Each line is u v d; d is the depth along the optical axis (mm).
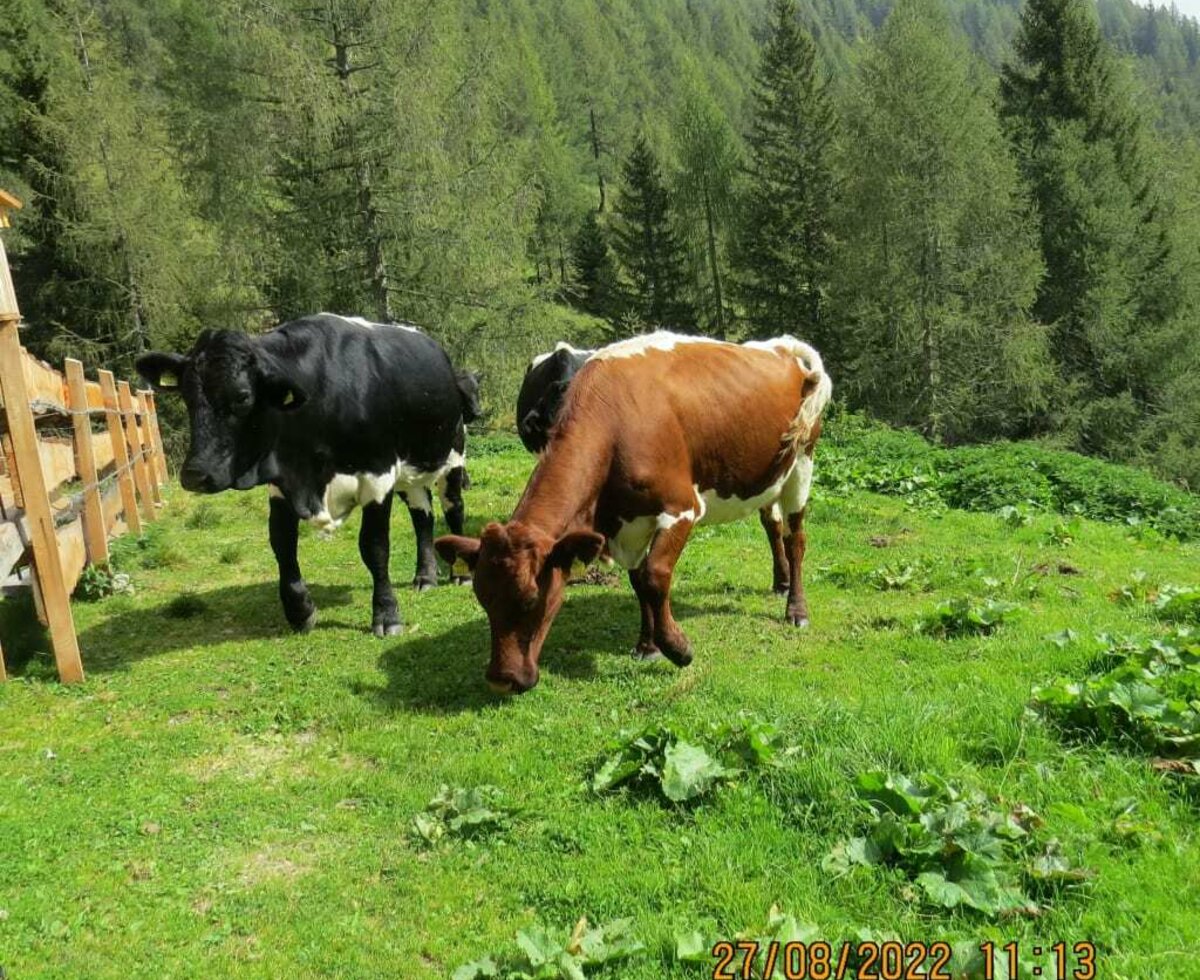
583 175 93312
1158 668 4949
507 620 4723
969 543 9367
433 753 4855
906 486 12117
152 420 13289
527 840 3986
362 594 7820
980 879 3369
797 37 35812
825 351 33969
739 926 3311
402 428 6973
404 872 3836
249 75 20078
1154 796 3924
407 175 20422
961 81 28984
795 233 34969
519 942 3215
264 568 8773
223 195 20516
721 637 6398
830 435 16609
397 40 20047
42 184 24031
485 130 21297
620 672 5781
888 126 27750
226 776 4734
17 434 5695
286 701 5559
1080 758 4234
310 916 3570
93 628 7043
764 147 37062
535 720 5160
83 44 26406
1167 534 10602
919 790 3891
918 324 28016
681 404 5562
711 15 161625
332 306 21719
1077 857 3498
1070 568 8227
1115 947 3033
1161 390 29812
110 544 9352
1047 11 36562
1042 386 28891
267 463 6066
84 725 5328
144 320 24953
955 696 4938
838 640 6285
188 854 4016
